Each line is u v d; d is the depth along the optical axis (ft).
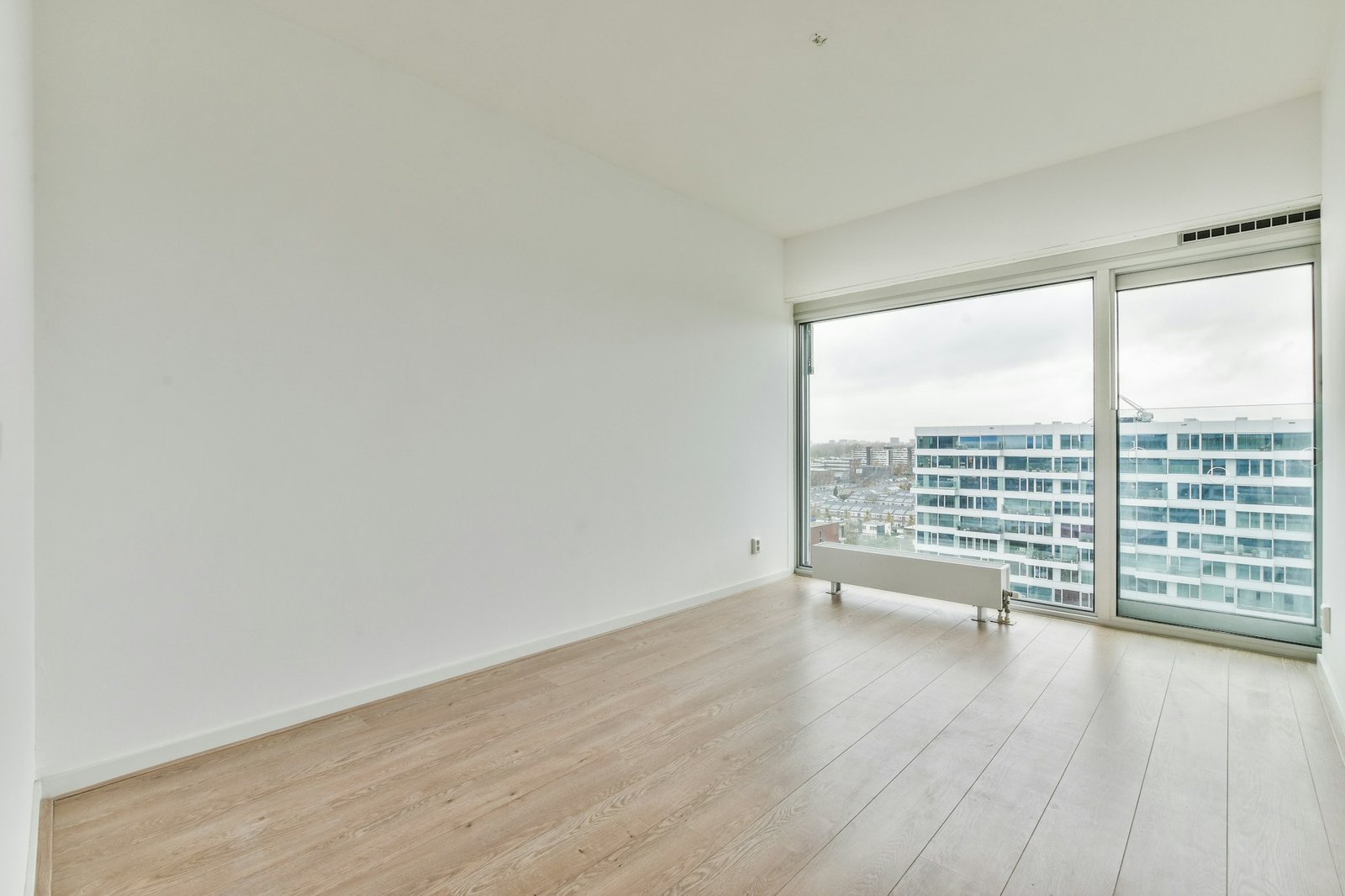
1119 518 13.09
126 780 7.17
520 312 11.37
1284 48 9.26
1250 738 8.14
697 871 5.66
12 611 4.44
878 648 11.77
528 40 9.14
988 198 13.94
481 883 5.52
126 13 7.32
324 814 6.55
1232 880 5.52
